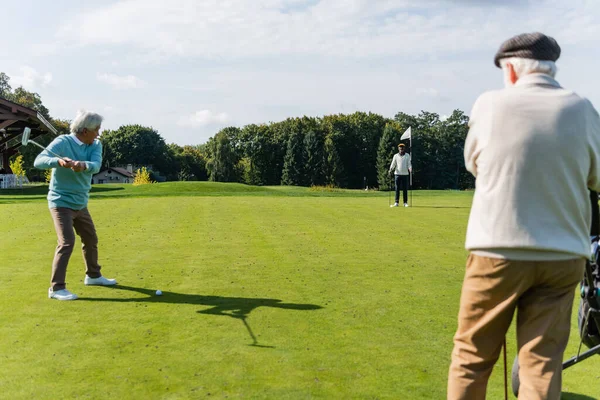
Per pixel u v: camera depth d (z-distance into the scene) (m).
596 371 3.54
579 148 2.30
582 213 2.35
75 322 4.35
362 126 83.62
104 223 10.37
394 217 11.68
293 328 4.21
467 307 2.46
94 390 3.12
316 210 13.19
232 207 13.87
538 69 2.42
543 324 2.35
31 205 14.30
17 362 3.53
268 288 5.43
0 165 29.69
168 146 110.94
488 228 2.35
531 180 2.29
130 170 98.69
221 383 3.22
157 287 5.48
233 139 94.75
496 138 2.36
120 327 4.22
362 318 4.47
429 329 4.21
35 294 5.21
